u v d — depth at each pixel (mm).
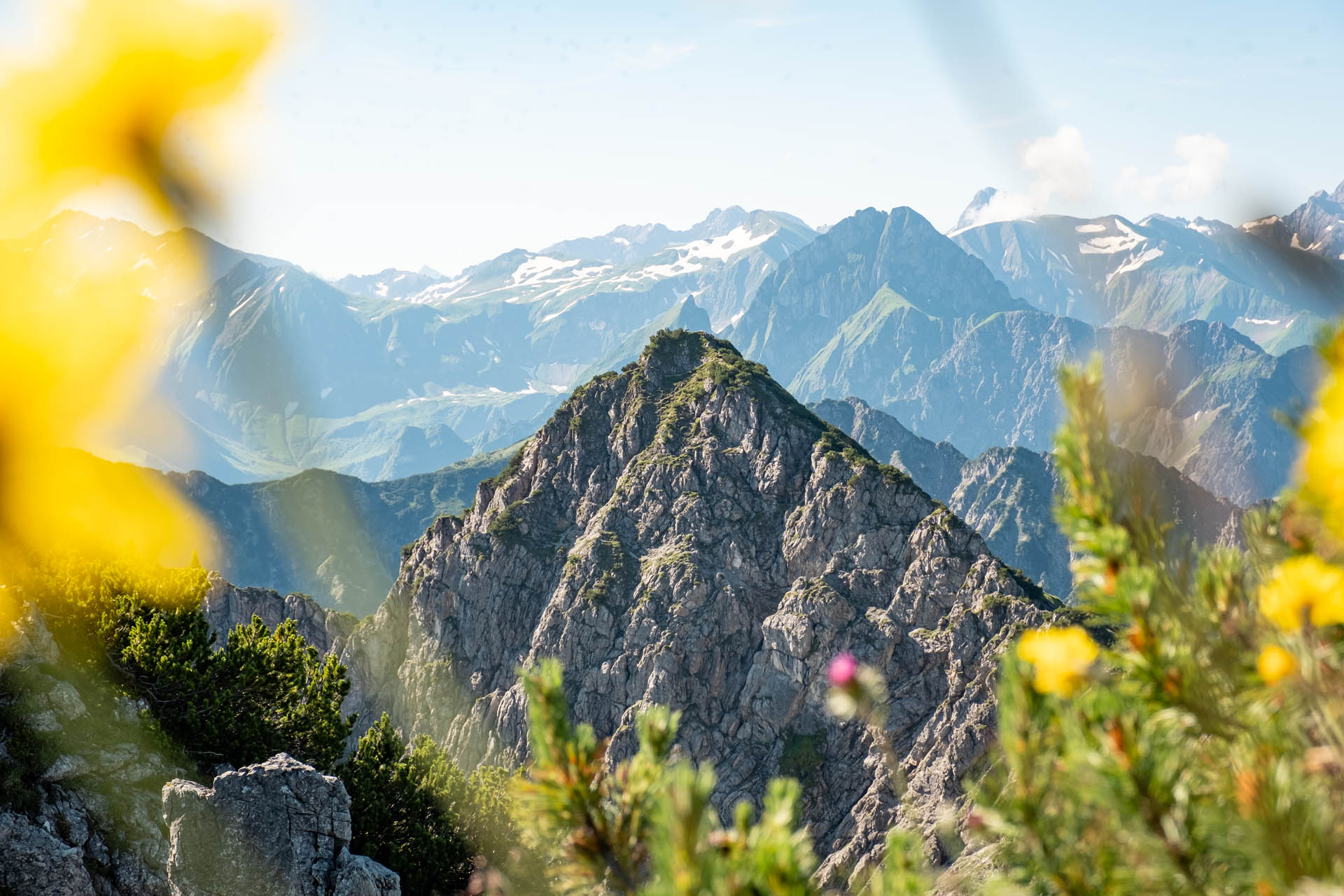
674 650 134375
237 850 30156
